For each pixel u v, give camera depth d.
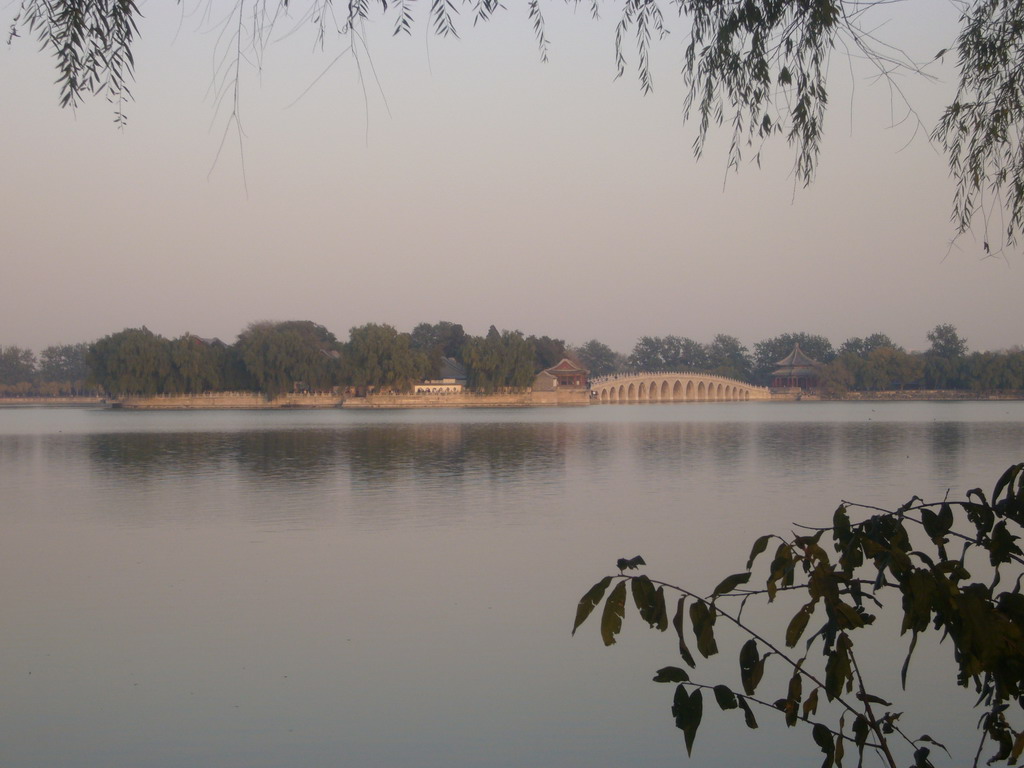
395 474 44.53
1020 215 6.11
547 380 161.25
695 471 45.69
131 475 44.56
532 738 12.82
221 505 33.69
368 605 19.09
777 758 12.44
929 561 4.05
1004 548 4.02
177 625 17.81
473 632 17.33
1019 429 82.00
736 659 15.77
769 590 4.22
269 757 12.24
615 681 14.92
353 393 144.38
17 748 12.52
